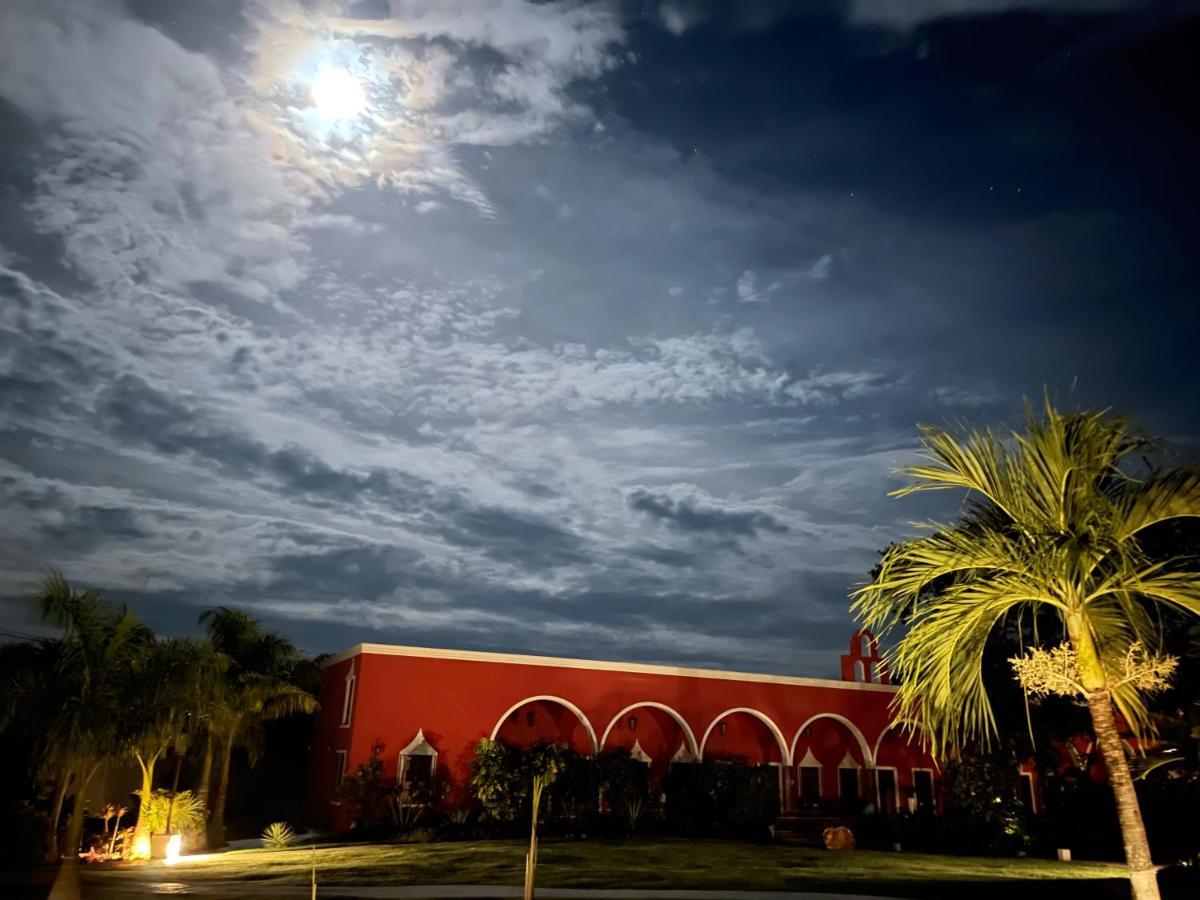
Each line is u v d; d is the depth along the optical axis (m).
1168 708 13.27
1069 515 6.49
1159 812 19.11
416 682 23.92
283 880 15.28
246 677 23.39
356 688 23.62
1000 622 9.49
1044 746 22.31
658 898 13.63
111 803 25.83
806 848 21.12
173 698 19.23
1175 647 8.20
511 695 24.66
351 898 13.31
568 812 22.45
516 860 17.14
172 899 13.11
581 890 14.33
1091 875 17.41
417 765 23.44
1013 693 18.19
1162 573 6.65
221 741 23.73
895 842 23.06
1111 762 6.32
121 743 18.44
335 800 23.72
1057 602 6.71
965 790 23.11
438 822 22.47
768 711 27.11
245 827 28.69
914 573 7.01
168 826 21.05
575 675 25.42
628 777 22.92
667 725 26.61
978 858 20.41
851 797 27.50
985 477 6.75
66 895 9.34
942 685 6.88
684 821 23.06
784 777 26.84
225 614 24.89
